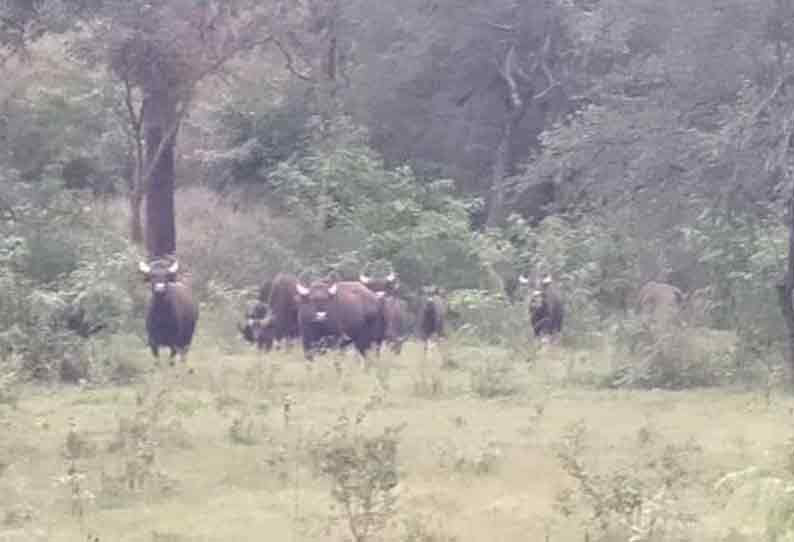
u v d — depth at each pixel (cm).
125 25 7944
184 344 5612
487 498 3127
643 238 5775
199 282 8012
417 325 7512
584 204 8575
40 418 4144
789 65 5153
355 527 2717
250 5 8331
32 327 5322
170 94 8300
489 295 7625
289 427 3928
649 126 5319
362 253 8475
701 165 5238
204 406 4322
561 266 8044
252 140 10275
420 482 3281
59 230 6738
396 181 9250
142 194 8431
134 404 4441
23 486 3234
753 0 5100
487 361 5328
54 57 9881
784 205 5297
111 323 5834
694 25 5209
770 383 5019
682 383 5141
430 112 11069
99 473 3375
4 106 9450
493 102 11025
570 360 5588
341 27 10825
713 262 5838
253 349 6500
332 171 9162
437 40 10781
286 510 3003
